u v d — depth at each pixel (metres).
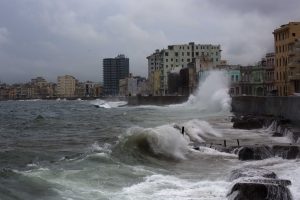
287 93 91.75
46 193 16.03
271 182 16.97
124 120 63.69
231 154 28.86
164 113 84.62
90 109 124.12
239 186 16.25
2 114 94.44
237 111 78.81
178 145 29.23
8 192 15.34
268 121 46.97
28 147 30.67
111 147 28.23
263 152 27.62
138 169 22.20
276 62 100.31
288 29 91.69
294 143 33.91
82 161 22.45
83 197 16.14
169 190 18.05
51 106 169.88
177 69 187.50
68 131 45.41
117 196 16.75
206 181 20.05
